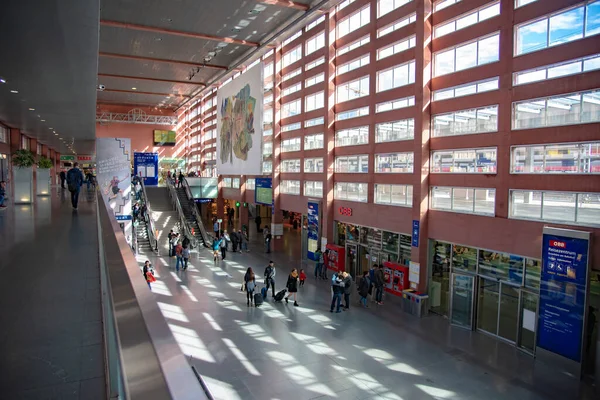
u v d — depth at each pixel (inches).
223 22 988.6
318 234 965.2
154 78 1531.7
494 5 572.4
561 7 484.1
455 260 633.0
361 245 845.2
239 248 1123.3
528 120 526.3
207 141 1856.5
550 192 501.0
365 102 818.2
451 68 636.7
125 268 78.4
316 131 995.9
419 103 668.1
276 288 772.0
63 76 361.4
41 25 231.1
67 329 123.5
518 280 535.8
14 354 106.7
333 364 463.2
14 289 163.2
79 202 603.5
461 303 600.4
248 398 385.1
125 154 944.9
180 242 1094.4
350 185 875.4
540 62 508.1
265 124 1274.6
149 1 861.2
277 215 1210.6
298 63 1074.7
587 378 446.3
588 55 460.4
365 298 679.1
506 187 547.5
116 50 1197.1
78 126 761.6
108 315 80.7
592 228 454.0
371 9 793.6
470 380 436.1
